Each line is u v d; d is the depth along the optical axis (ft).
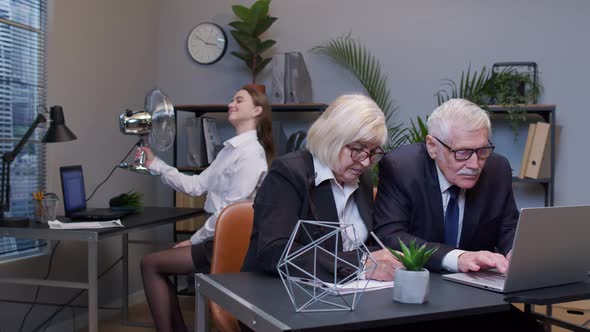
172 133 10.84
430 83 12.92
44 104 10.75
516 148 12.50
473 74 12.67
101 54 12.29
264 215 5.28
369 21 13.24
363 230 5.91
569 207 4.50
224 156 9.87
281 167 5.47
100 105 12.26
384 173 6.44
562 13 12.20
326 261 4.82
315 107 12.35
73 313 11.02
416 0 12.98
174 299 9.09
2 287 9.64
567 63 12.18
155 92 10.78
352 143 5.41
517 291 4.48
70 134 9.29
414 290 4.04
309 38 13.60
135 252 13.57
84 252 11.68
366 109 5.45
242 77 14.06
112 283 12.66
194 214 11.06
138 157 10.61
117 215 9.62
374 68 13.21
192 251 8.81
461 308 3.94
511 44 12.48
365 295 4.29
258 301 4.05
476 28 12.66
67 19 11.23
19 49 10.23
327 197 5.54
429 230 6.21
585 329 4.79
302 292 4.34
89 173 11.89
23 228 8.28
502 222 6.42
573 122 12.14
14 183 10.09
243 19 12.95
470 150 5.66
